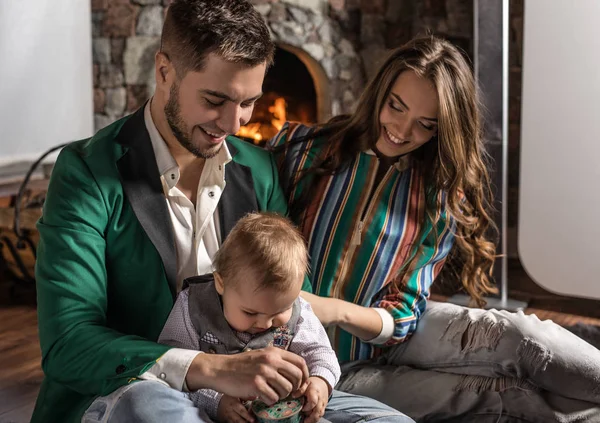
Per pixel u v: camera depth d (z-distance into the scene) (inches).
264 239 59.0
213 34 57.5
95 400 56.7
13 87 159.5
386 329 75.9
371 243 78.1
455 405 74.5
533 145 143.9
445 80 72.8
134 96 193.8
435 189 79.4
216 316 61.4
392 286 79.8
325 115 209.0
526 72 141.4
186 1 59.3
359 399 67.1
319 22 201.3
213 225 68.1
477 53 129.3
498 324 75.0
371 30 206.2
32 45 163.6
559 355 72.4
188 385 56.6
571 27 135.1
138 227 63.3
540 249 146.6
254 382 54.4
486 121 130.3
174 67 60.0
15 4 158.7
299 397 58.3
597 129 136.4
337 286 78.7
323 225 78.7
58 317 59.1
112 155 63.9
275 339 63.1
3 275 156.9
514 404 72.9
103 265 62.0
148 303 64.1
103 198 62.1
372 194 79.1
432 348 78.5
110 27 190.2
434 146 79.4
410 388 76.4
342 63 205.6
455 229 81.7
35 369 112.2
